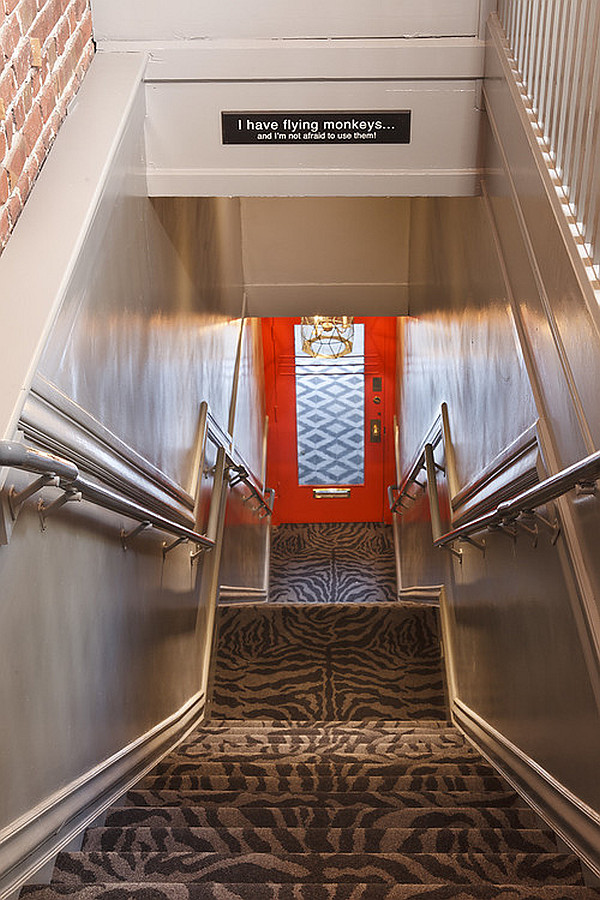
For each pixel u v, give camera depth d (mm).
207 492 5992
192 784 3740
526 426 3568
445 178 4418
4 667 2268
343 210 7543
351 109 4277
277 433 10461
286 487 10656
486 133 4262
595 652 2602
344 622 7031
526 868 2662
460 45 4199
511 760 3730
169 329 4684
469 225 5035
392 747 4574
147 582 4047
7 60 2805
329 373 10219
